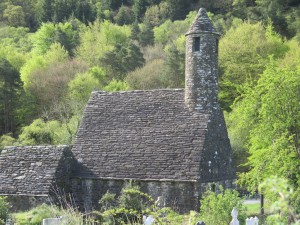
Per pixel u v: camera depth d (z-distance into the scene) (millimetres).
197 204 86562
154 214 44094
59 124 179625
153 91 103062
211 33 98562
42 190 88812
